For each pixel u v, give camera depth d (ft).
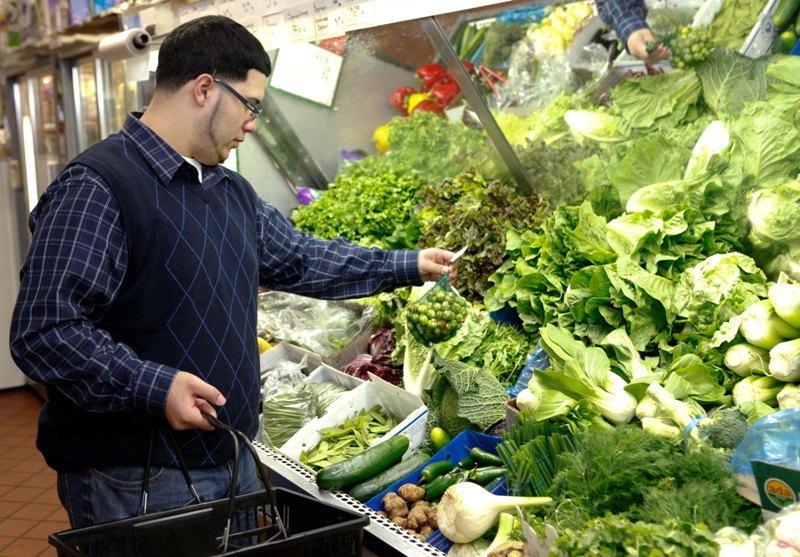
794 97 7.66
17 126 21.35
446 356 9.37
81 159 6.46
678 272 8.18
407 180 13.53
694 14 8.05
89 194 6.22
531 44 9.75
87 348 5.97
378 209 13.10
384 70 12.94
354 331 11.40
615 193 9.52
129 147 6.63
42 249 6.11
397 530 6.93
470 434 8.02
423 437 8.58
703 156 8.42
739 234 8.26
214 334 6.84
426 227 11.71
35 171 20.49
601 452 5.78
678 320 7.78
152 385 5.95
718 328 7.41
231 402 7.04
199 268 6.71
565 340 7.68
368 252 8.48
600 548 4.78
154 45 13.51
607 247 8.66
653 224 8.34
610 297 8.13
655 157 8.91
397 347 10.31
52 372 5.99
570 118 9.79
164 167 6.60
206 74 6.54
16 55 20.16
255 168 15.30
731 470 5.54
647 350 7.89
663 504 5.24
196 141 6.73
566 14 9.14
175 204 6.65
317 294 8.50
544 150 10.41
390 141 13.33
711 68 8.20
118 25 14.84
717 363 7.28
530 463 6.58
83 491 6.77
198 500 6.42
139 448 6.64
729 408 6.42
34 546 12.84
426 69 12.17
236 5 11.60
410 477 7.68
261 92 6.93
